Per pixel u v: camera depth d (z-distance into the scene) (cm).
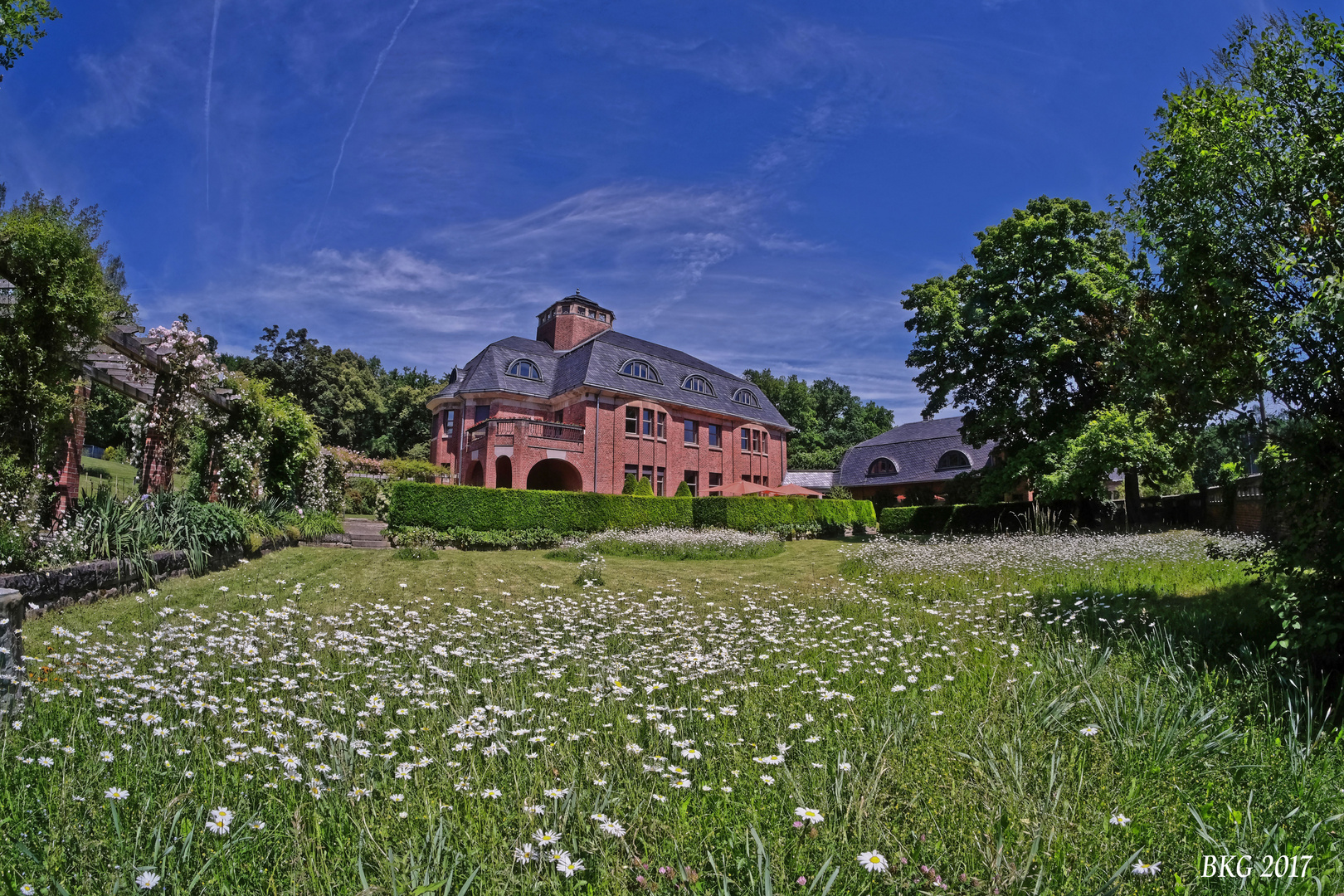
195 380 1141
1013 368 2078
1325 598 396
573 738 314
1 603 330
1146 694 376
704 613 875
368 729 333
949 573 1102
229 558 1084
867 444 4569
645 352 3388
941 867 201
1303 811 244
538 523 1991
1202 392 502
